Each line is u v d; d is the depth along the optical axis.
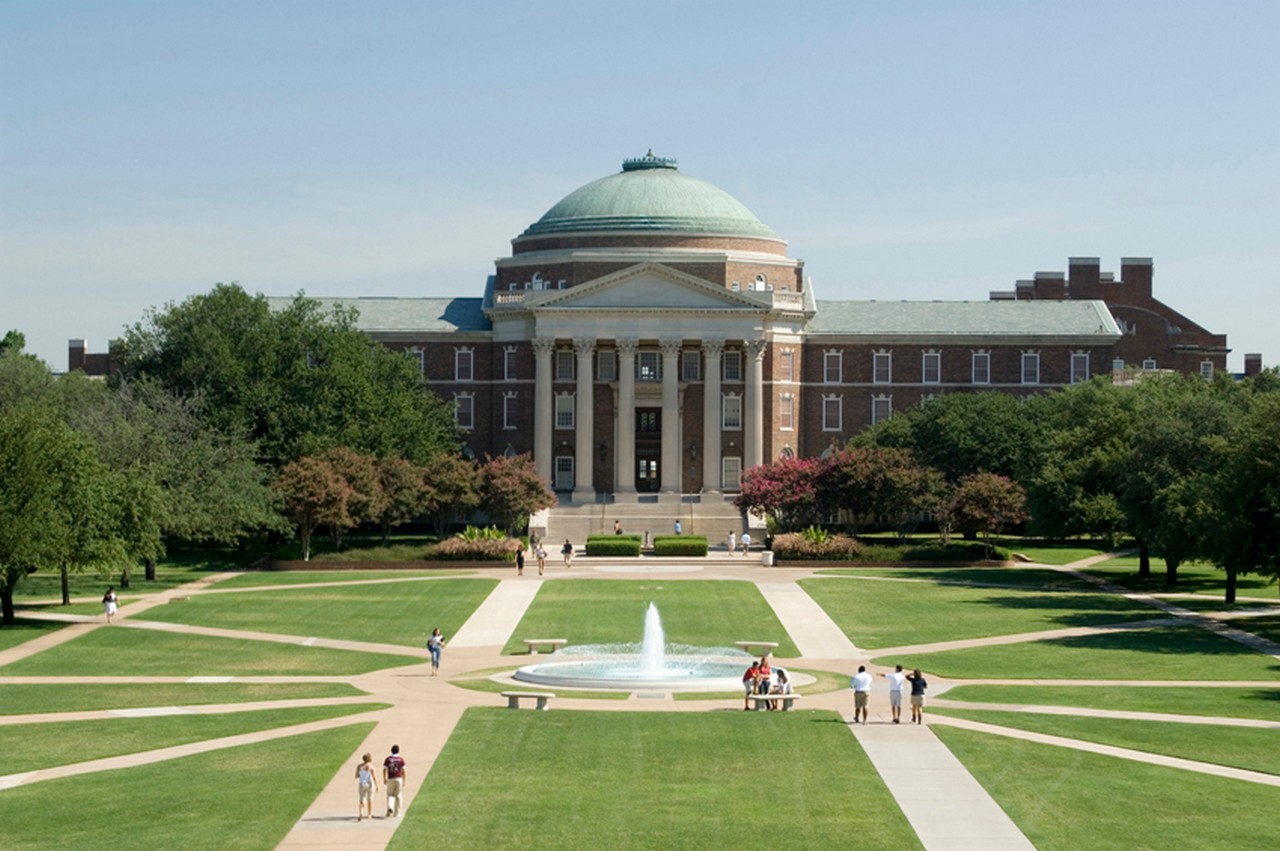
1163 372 173.25
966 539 139.12
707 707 66.94
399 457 137.88
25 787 51.88
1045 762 55.22
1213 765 54.78
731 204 173.50
